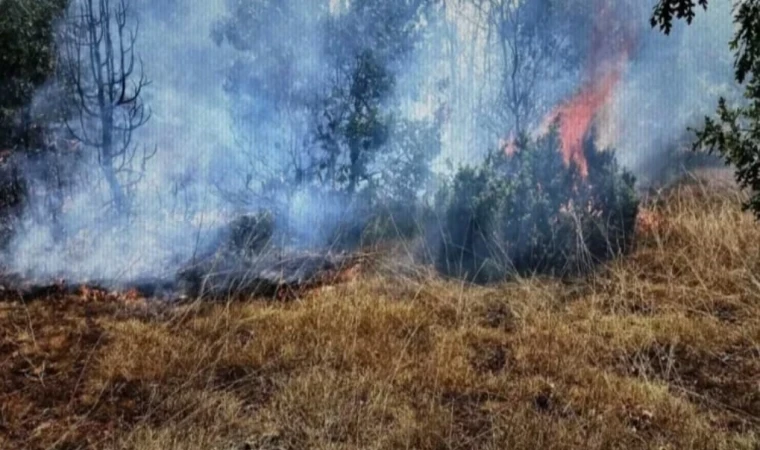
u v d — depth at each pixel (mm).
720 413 3211
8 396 3457
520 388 3451
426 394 3410
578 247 4898
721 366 3613
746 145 2996
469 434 3104
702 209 5438
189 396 3406
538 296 4516
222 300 4633
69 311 4457
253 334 4074
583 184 5133
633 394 3338
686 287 4484
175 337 4027
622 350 3801
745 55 2793
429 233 5219
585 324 4082
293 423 3191
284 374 3627
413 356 3773
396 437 3057
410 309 4336
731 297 4289
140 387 3529
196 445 3021
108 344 3955
